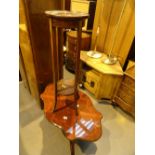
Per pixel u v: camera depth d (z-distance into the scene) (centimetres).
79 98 139
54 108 122
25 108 174
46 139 140
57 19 79
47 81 166
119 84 167
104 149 135
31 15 115
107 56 189
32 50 129
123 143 141
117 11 163
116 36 173
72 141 106
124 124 162
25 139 138
